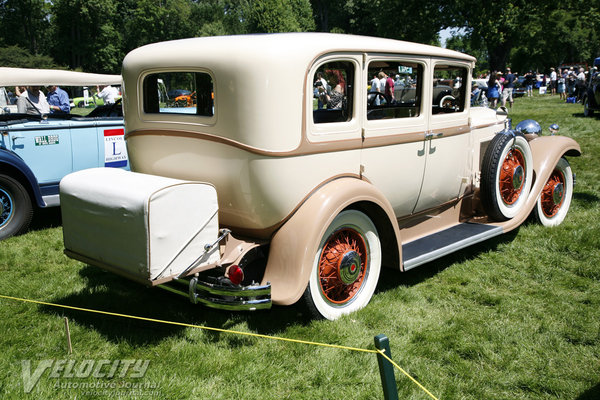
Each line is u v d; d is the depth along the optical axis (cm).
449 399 247
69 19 4903
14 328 318
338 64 309
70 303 357
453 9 2912
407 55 348
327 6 6681
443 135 396
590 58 5534
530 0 2881
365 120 327
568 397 249
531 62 5653
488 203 430
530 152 455
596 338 302
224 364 277
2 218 521
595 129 1139
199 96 308
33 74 557
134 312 343
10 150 518
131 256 264
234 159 286
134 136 344
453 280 396
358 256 328
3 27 5138
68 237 307
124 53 5472
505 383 260
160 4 5325
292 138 285
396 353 287
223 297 285
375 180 344
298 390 256
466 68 420
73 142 569
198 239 274
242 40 289
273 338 303
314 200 299
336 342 298
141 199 252
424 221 416
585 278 392
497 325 320
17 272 427
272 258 296
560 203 525
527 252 447
